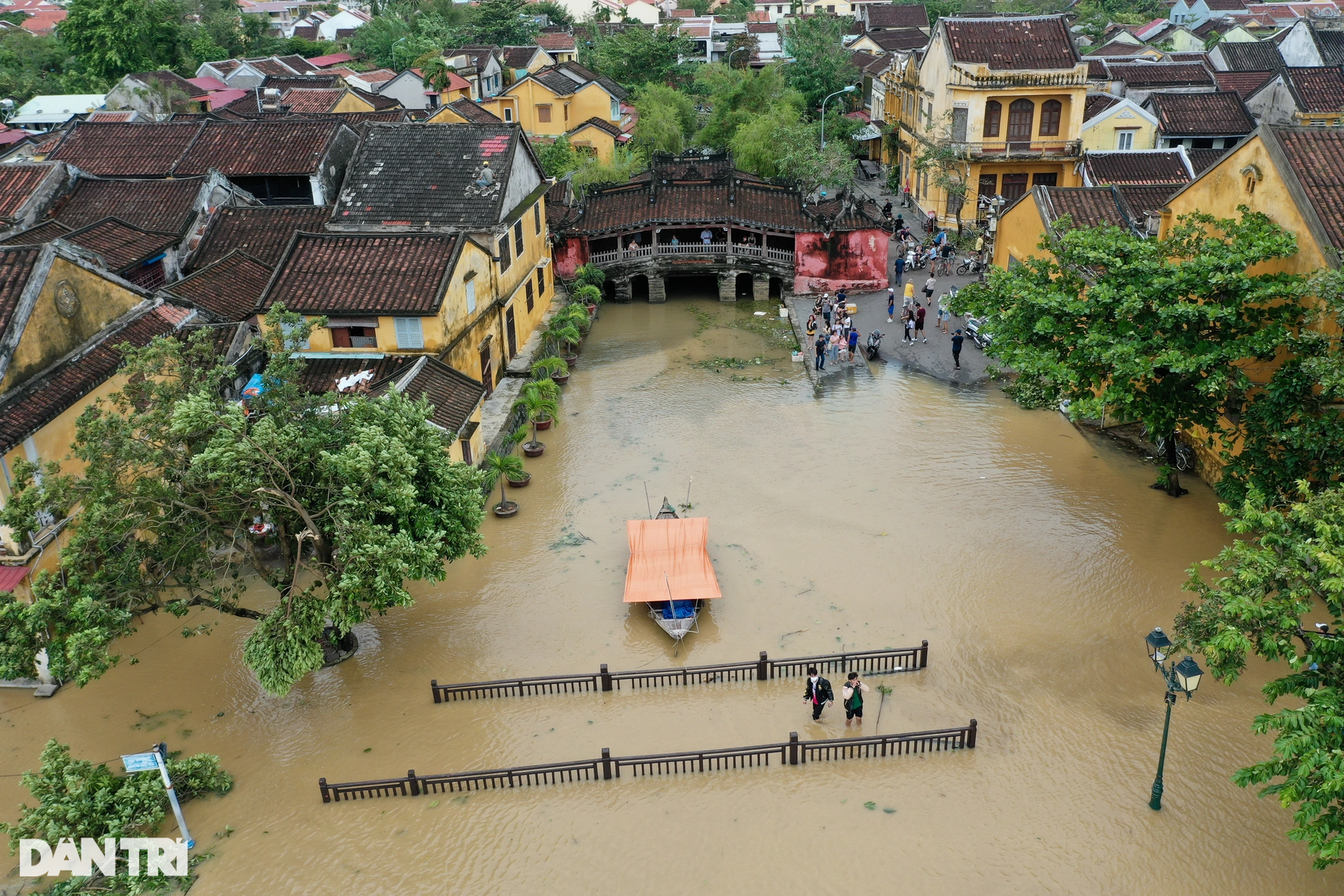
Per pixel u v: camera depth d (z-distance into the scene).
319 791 19.33
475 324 34.69
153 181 40.28
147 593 19.94
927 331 42.78
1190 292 24.88
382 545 19.81
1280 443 23.62
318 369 31.06
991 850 17.41
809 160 57.22
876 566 26.05
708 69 78.94
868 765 19.55
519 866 17.52
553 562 26.86
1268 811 17.95
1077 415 24.84
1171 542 26.48
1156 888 16.53
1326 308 23.53
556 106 72.19
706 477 31.03
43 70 92.88
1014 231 42.41
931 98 56.75
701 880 17.08
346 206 37.12
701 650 23.16
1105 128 54.16
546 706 21.58
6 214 37.34
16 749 20.70
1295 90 55.84
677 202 48.00
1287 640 15.97
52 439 21.98
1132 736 19.86
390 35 100.56
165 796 18.62
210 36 98.56
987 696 21.28
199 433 19.91
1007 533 27.23
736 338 43.81
